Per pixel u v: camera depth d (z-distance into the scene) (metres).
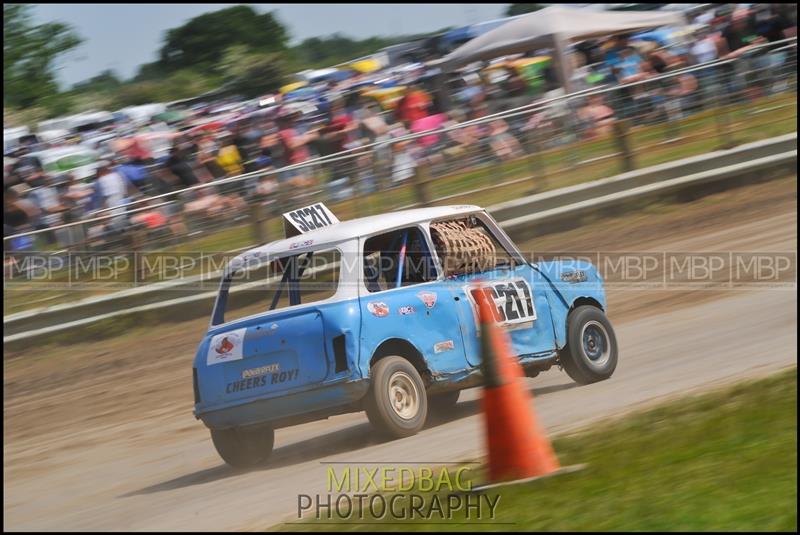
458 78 43.84
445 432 16.83
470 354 17.80
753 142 38.28
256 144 38.31
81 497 17.56
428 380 17.22
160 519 14.13
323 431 20.09
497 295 18.39
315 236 17.56
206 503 14.70
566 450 13.67
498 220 35.19
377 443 16.86
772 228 33.53
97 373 29.72
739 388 15.85
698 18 51.88
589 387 19.45
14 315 31.89
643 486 11.59
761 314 24.20
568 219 35.84
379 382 16.33
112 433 24.14
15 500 18.23
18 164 36.41
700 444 13.06
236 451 17.31
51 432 25.25
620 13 48.19
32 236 32.84
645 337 24.67
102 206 35.59
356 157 34.50
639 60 45.03
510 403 12.59
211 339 17.16
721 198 37.00
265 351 16.52
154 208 33.66
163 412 25.56
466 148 35.78
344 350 16.11
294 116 39.03
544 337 19.09
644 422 14.70
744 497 10.80
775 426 13.39
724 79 39.16
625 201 36.50
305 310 16.48
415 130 40.84
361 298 16.62
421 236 17.97
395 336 16.70
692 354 21.03
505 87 42.94
